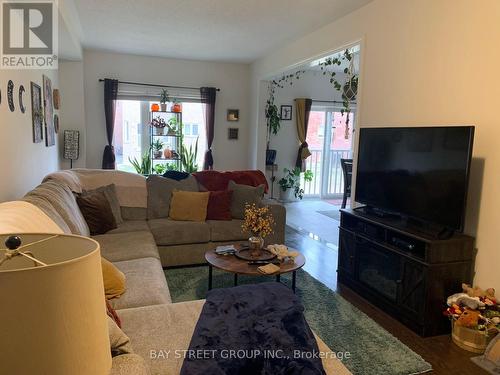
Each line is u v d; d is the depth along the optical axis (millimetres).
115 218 3623
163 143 6480
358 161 3406
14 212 1650
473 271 2580
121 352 1193
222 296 1822
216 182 4273
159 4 3799
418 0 2980
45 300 587
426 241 2461
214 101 6621
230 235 3760
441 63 2795
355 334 2502
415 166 2770
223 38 5027
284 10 3865
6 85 2629
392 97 3283
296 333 1502
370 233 3061
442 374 2115
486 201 2498
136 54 6137
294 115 7258
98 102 6078
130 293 2068
